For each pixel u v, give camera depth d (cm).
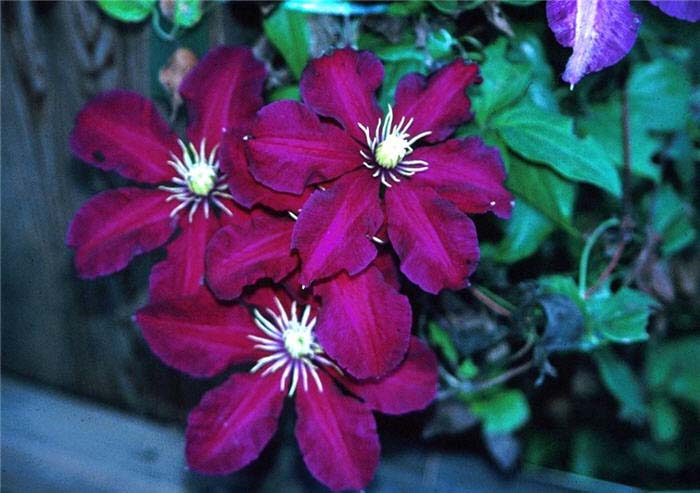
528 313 60
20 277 72
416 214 51
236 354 53
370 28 58
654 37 63
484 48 58
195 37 60
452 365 65
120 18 58
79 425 72
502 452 67
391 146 51
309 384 53
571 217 63
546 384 75
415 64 58
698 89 66
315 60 51
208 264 51
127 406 75
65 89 64
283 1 57
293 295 52
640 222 67
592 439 79
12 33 63
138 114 55
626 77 63
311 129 51
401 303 50
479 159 52
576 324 59
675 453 80
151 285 53
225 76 55
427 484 71
